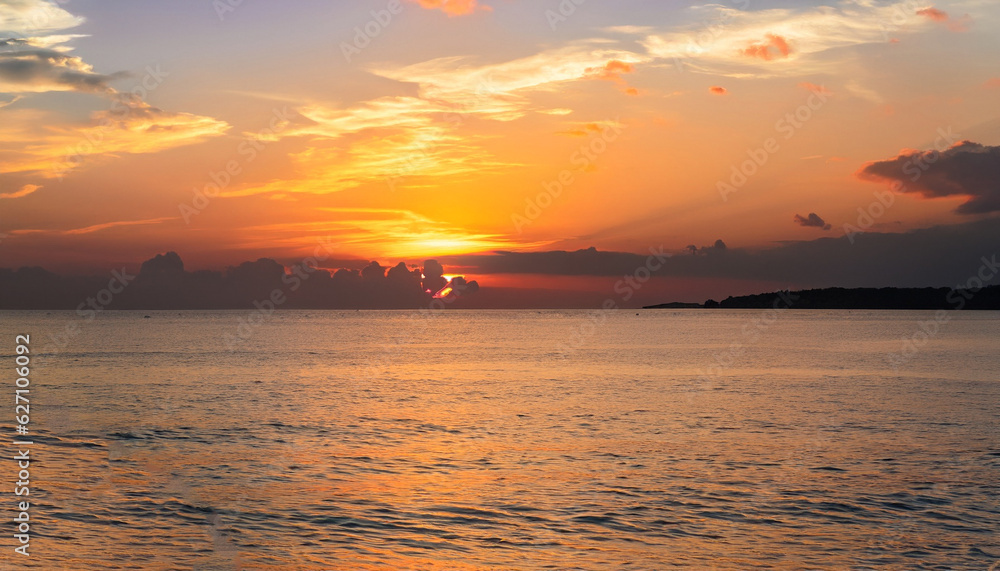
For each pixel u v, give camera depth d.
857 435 32.47
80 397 45.88
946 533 18.89
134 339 125.00
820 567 16.50
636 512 20.38
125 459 26.72
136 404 42.72
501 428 34.47
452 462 26.66
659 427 34.75
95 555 16.03
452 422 36.31
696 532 18.75
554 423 36.03
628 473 24.92
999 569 16.53
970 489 23.03
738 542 18.03
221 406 42.12
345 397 46.69
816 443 30.55
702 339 127.75
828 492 22.59
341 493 22.11
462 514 20.05
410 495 21.92
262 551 16.81
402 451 28.72
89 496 21.03
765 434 32.75
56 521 18.41
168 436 31.91
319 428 34.34
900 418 37.53
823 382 55.62
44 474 23.69
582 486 23.11
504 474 24.75
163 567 15.52
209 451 28.55
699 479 24.08
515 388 52.16
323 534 18.17
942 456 27.91
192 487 22.61
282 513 19.92
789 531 18.94
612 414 39.12
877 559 17.03
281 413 39.34
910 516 20.23
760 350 95.81
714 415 38.69
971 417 37.88
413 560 16.45
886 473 25.05
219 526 18.61
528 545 17.59
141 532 17.89
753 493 22.42
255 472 24.86
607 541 17.97
